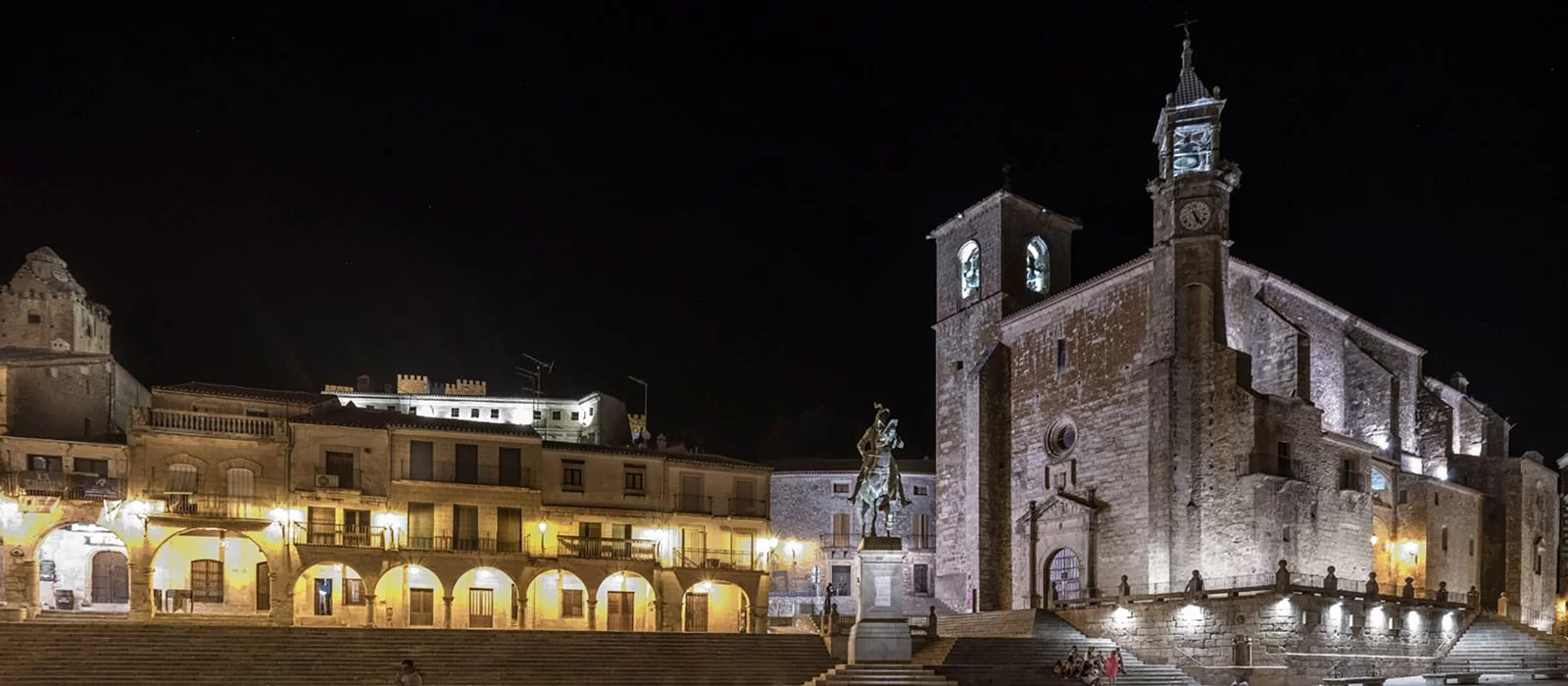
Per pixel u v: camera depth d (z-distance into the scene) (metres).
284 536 53.44
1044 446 62.53
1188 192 55.25
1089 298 60.72
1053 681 43.84
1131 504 56.00
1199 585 49.03
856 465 76.25
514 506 59.53
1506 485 65.56
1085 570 57.19
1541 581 67.38
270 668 39.50
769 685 44.19
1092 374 59.81
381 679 40.16
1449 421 68.00
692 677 43.72
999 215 68.06
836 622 48.31
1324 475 53.69
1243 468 50.94
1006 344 66.44
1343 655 48.50
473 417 90.19
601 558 59.72
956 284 71.12
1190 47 57.47
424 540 57.06
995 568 63.53
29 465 51.62
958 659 46.53
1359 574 54.47
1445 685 43.59
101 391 58.62
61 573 53.19
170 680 37.59
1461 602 58.25
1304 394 55.69
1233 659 47.09
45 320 68.69
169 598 53.22
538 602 59.81
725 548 65.56
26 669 36.75
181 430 53.25
